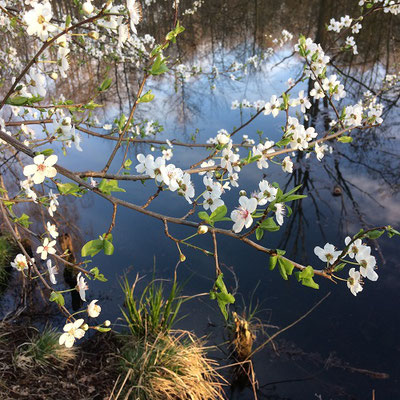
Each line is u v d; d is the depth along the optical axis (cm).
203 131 827
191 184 145
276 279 484
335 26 377
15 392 302
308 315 432
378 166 691
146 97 153
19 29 354
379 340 401
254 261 514
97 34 130
